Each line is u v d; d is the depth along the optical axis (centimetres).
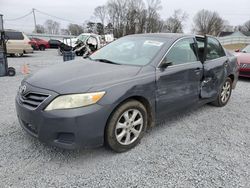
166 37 396
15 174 263
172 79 355
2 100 528
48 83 288
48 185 248
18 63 1258
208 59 450
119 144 307
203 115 467
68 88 272
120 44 420
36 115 273
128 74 314
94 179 261
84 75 303
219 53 497
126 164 290
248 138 373
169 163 295
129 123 313
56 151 312
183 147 336
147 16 6925
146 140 353
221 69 476
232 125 423
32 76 326
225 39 4591
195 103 421
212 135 379
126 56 377
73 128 264
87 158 300
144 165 289
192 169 284
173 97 363
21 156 297
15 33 1558
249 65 795
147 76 325
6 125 386
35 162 287
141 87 313
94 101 271
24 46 1589
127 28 6825
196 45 423
